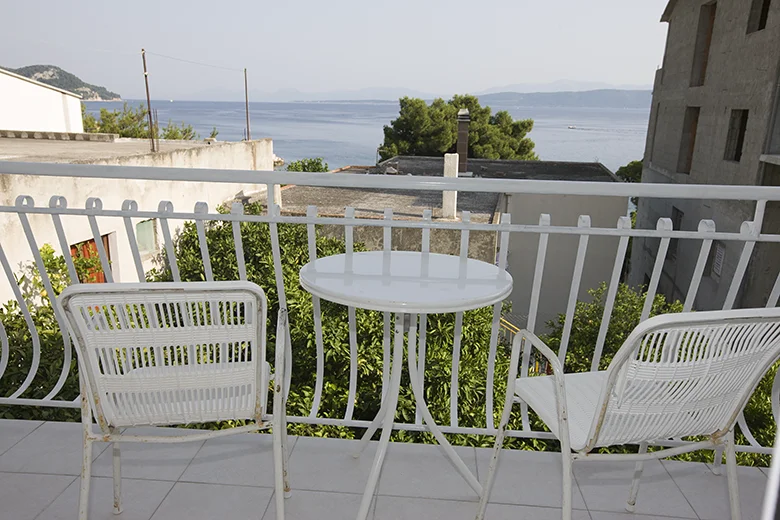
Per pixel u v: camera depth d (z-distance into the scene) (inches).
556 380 57.4
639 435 56.9
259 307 55.0
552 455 88.9
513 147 1545.3
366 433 86.9
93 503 76.4
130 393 58.5
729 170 496.1
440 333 217.3
